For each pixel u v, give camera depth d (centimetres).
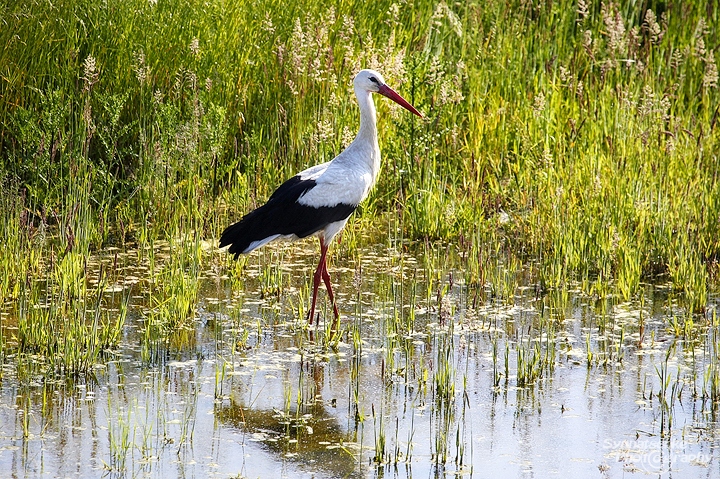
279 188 1157
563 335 1062
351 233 1351
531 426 861
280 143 1491
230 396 909
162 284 1184
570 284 1220
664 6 1933
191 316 1103
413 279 1236
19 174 1400
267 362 988
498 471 785
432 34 1739
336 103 1476
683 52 1739
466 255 1309
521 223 1363
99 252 1300
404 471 782
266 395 913
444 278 1243
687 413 884
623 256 1218
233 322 1088
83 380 932
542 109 1507
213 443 820
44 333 999
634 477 776
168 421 858
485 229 1365
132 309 1117
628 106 1497
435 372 965
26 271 1148
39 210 1376
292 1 1588
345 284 1222
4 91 1416
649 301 1159
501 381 952
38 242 1253
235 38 1528
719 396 909
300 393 885
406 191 1455
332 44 1588
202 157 1403
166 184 1380
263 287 1181
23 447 802
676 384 905
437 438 834
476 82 1644
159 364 975
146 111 1467
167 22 1495
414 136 1487
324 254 1130
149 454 796
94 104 1454
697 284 1141
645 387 936
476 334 1066
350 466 787
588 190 1362
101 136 1353
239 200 1408
